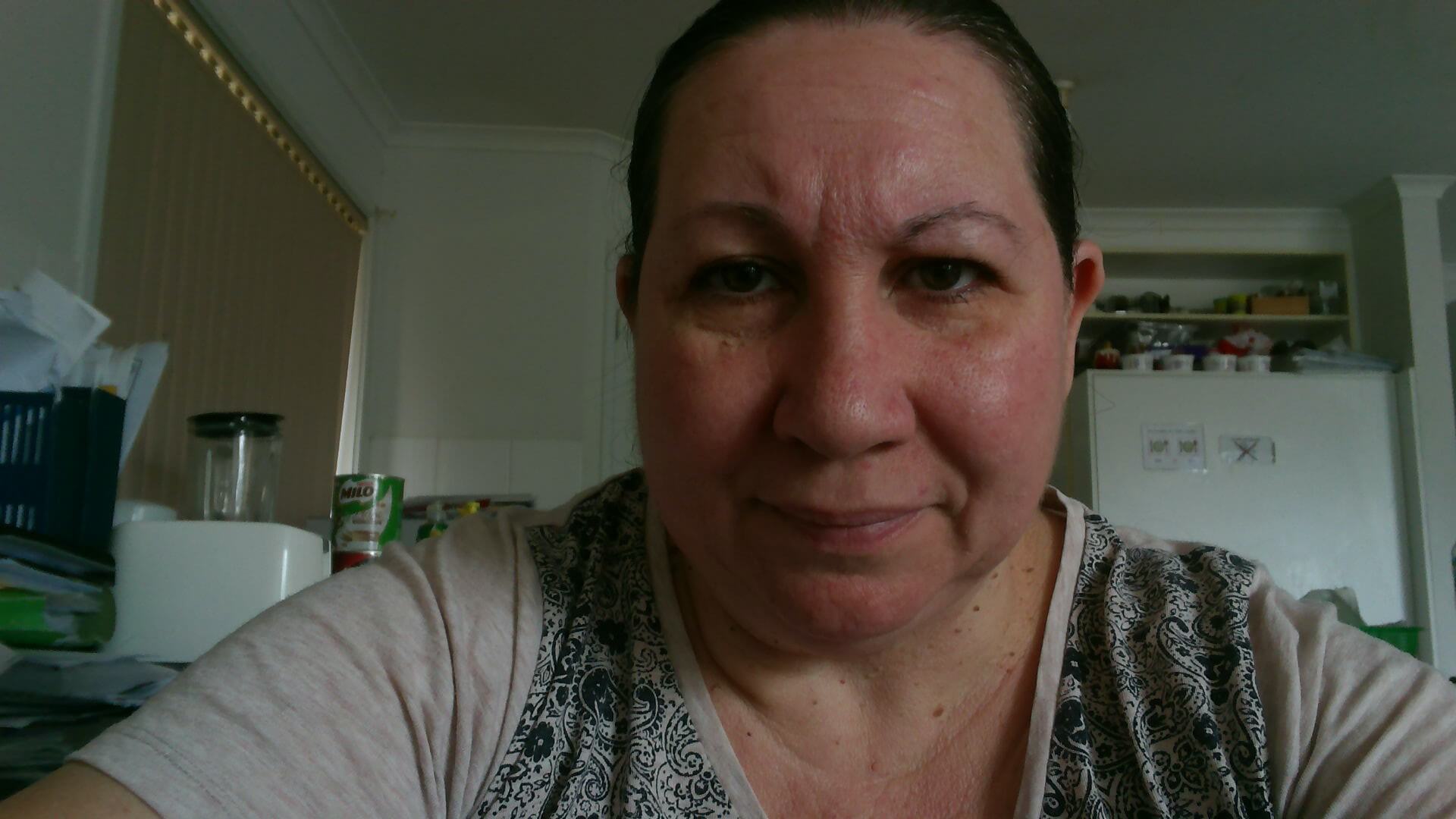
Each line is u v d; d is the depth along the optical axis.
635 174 0.61
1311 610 0.56
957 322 0.46
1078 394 2.80
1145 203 3.48
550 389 2.82
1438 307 3.21
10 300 0.95
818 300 0.45
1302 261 3.54
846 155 0.45
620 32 2.41
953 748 0.55
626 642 0.58
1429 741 0.48
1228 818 0.50
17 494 0.91
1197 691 0.53
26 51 1.25
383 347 2.78
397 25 2.38
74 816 0.39
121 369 1.05
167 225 1.62
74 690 0.75
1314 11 2.28
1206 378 2.72
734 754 0.54
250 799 0.42
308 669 0.48
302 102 2.21
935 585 0.48
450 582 0.55
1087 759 0.52
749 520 0.48
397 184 2.87
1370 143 2.98
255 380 1.99
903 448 0.45
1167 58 2.49
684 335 0.48
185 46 1.69
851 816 0.53
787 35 0.48
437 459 2.75
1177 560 0.63
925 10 0.50
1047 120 0.54
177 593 0.98
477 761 0.50
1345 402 2.71
